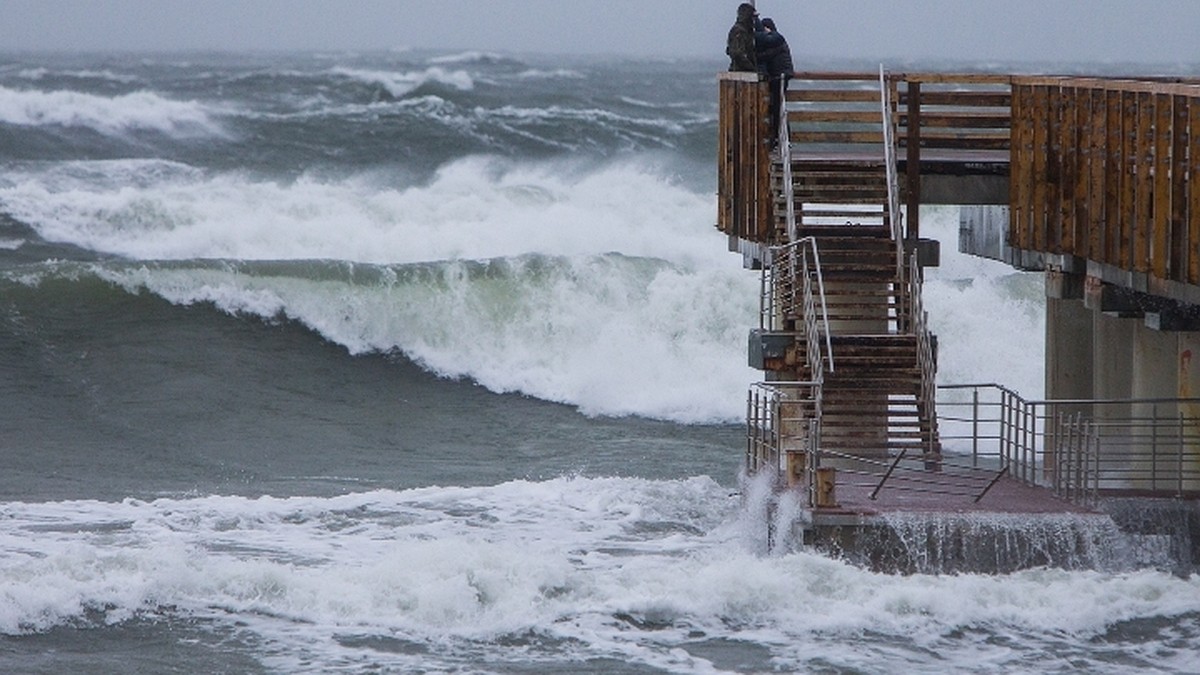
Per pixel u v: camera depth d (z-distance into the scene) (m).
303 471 107.25
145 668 65.56
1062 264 86.44
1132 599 72.19
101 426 116.06
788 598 71.75
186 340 133.00
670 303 140.75
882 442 83.69
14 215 170.38
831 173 90.31
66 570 74.00
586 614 71.12
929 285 146.25
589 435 121.25
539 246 177.50
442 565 74.56
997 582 72.88
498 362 137.12
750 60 93.50
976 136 92.38
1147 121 77.31
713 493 97.12
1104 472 87.56
